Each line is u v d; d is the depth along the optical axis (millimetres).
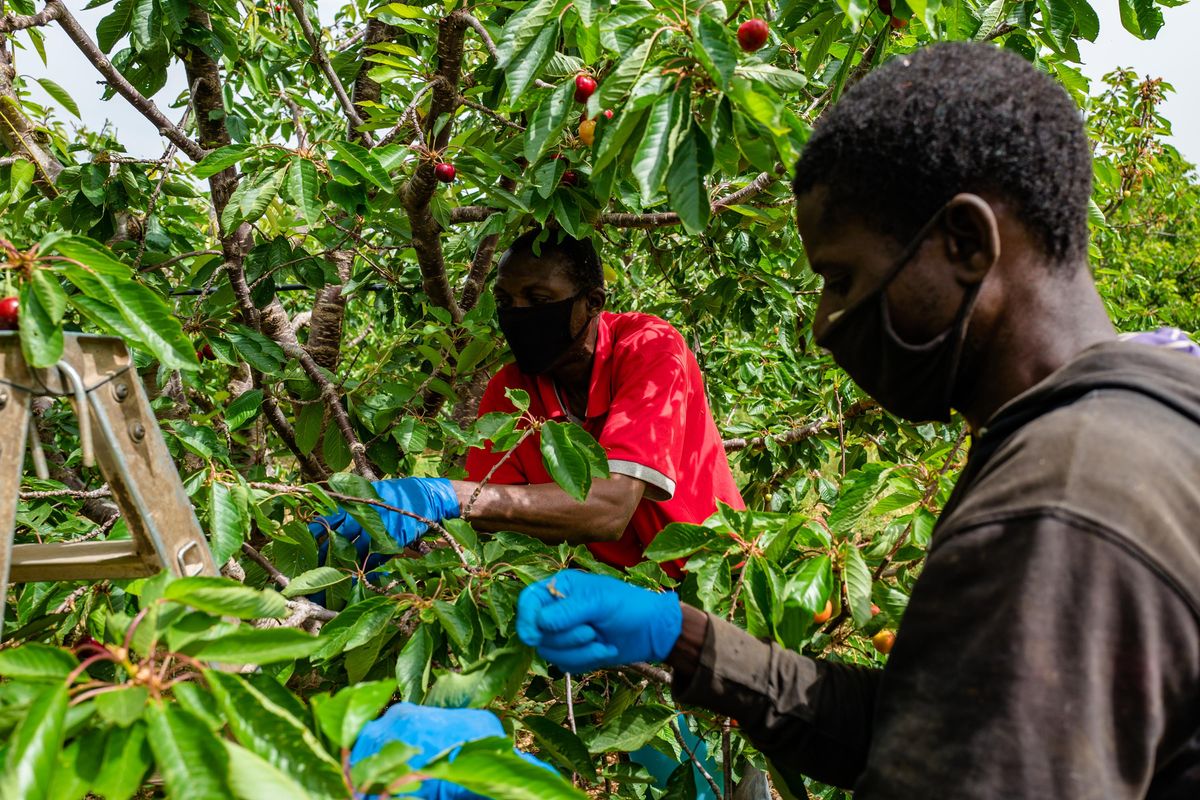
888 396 1127
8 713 965
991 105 942
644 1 1647
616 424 2352
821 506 4008
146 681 971
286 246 3023
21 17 2434
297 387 3160
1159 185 6363
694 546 1783
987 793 760
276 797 827
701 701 1359
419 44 3695
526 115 2965
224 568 2270
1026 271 969
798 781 1845
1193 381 877
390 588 2201
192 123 3533
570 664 1380
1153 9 2346
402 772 948
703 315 4633
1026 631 774
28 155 2982
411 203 2736
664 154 1561
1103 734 751
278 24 4406
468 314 2824
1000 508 838
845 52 2650
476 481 2738
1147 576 758
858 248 1028
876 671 1397
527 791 920
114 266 1266
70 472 3119
